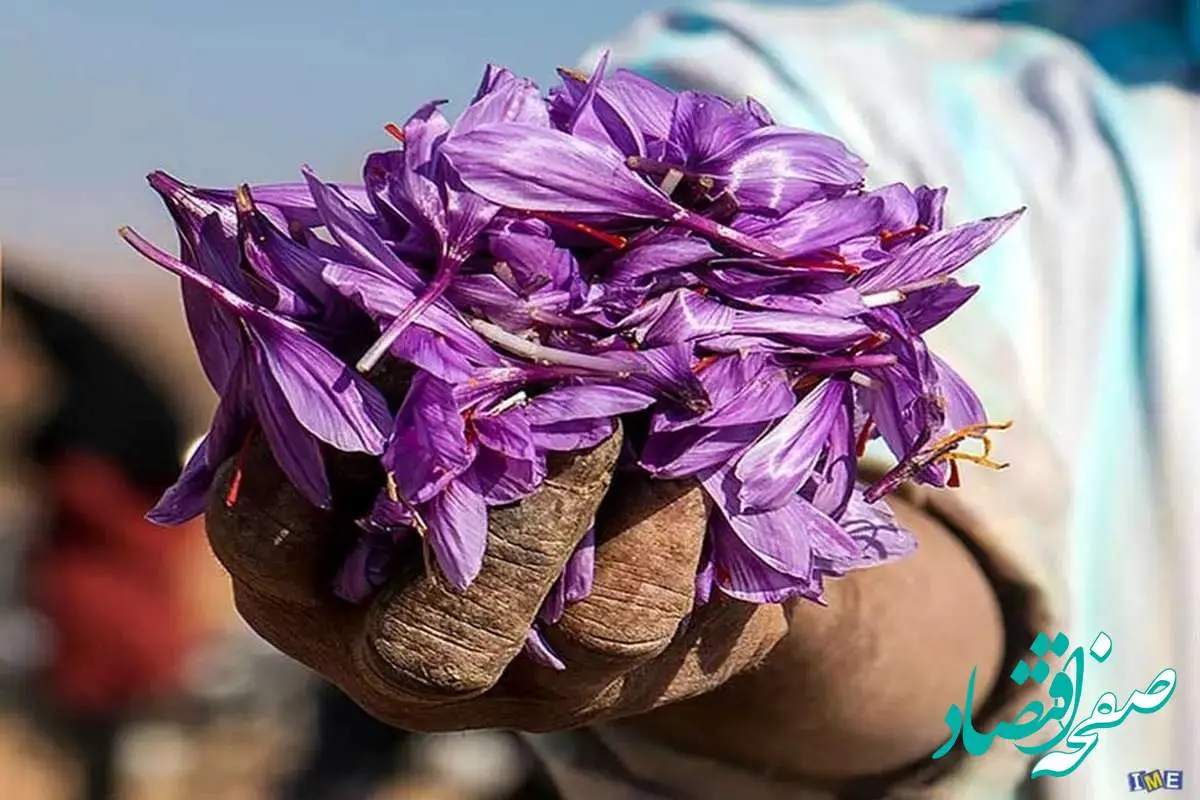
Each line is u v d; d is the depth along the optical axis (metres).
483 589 0.49
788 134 0.50
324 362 0.48
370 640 0.49
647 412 0.50
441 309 0.48
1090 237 0.71
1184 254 0.70
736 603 0.54
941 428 0.52
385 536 0.49
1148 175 0.71
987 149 0.71
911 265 0.51
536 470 0.48
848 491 0.51
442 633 0.49
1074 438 0.69
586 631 0.50
